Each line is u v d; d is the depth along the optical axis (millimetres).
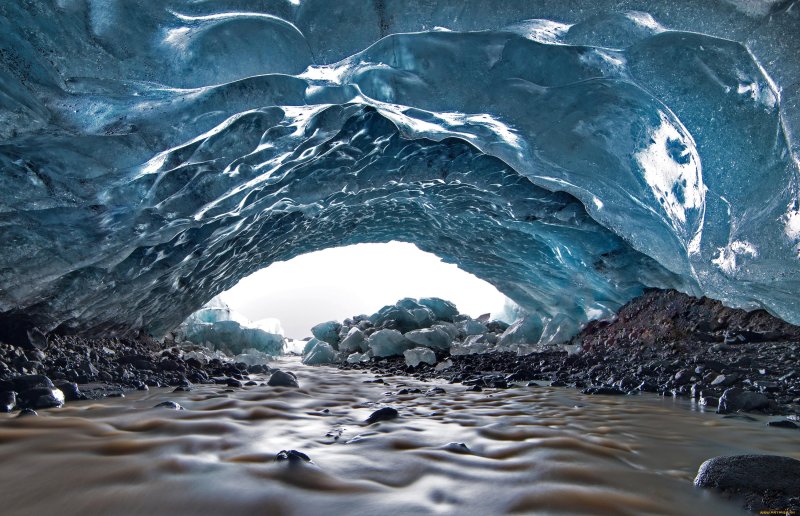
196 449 1951
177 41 3594
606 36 4211
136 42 3504
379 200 6668
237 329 9773
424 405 3281
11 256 3496
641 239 4953
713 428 2475
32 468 1698
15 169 3139
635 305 6684
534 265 7785
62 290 4055
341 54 4086
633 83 4266
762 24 3879
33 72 3102
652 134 4402
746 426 2525
